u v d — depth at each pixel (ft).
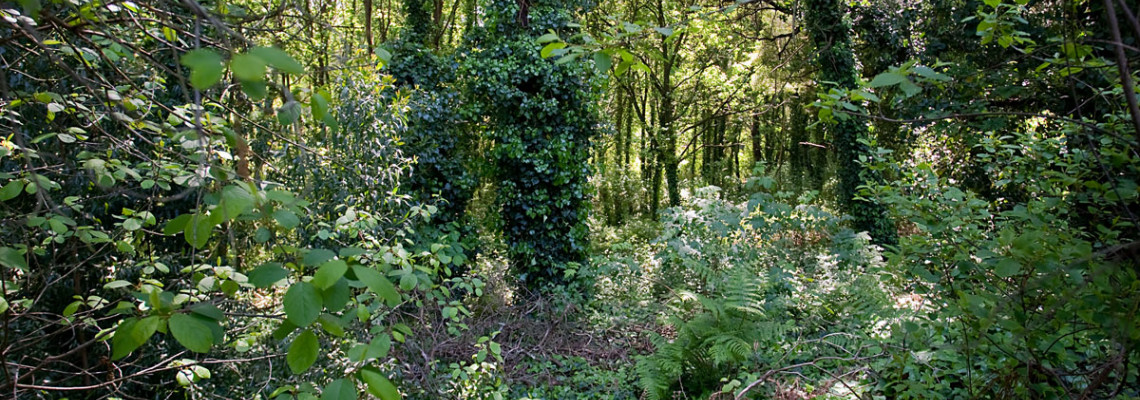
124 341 3.50
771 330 18.63
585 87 29.55
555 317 24.90
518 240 30.17
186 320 3.62
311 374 12.69
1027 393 7.47
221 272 7.41
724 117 70.13
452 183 29.89
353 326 13.15
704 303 19.01
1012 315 7.22
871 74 40.81
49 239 8.75
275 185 5.33
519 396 19.81
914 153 19.27
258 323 11.02
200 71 2.53
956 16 26.99
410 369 15.58
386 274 9.09
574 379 20.98
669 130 64.69
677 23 6.31
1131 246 5.23
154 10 4.28
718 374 19.04
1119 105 7.72
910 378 11.44
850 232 27.12
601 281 29.12
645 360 19.57
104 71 9.02
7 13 5.09
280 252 4.57
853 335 16.70
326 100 4.35
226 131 5.05
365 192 18.13
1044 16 12.93
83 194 13.15
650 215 64.69
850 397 13.97
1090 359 8.00
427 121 28.81
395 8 55.47
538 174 29.55
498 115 30.04
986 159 11.20
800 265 27.58
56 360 7.81
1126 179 7.25
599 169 32.24
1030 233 6.81
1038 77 9.34
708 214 28.50
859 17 37.65
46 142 9.80
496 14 28.86
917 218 9.93
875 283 16.47
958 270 8.93
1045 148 9.99
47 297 12.66
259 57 2.66
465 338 21.18
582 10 30.66
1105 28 9.32
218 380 13.43
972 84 10.56
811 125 7.62
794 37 49.11
